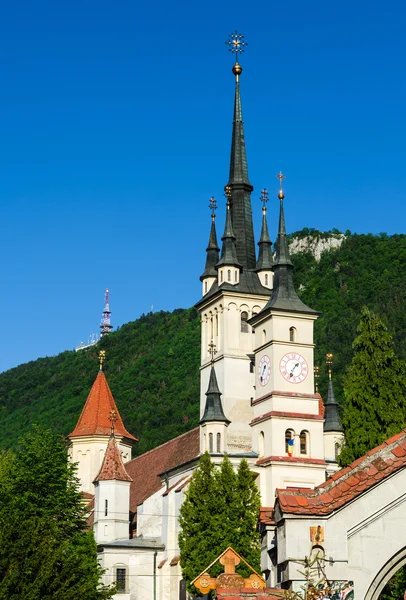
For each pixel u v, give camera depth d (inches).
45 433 3479.3
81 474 5113.2
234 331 4197.8
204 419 3848.4
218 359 4188.0
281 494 1111.0
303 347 3752.5
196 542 3107.8
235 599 1068.5
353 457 2955.2
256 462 3639.3
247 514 3152.1
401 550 1085.8
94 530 4190.5
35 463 3378.4
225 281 4271.7
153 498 4274.1
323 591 1058.7
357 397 3006.9
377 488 1099.3
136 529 4360.2
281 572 1110.4
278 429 3619.6
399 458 1123.9
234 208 4544.8
